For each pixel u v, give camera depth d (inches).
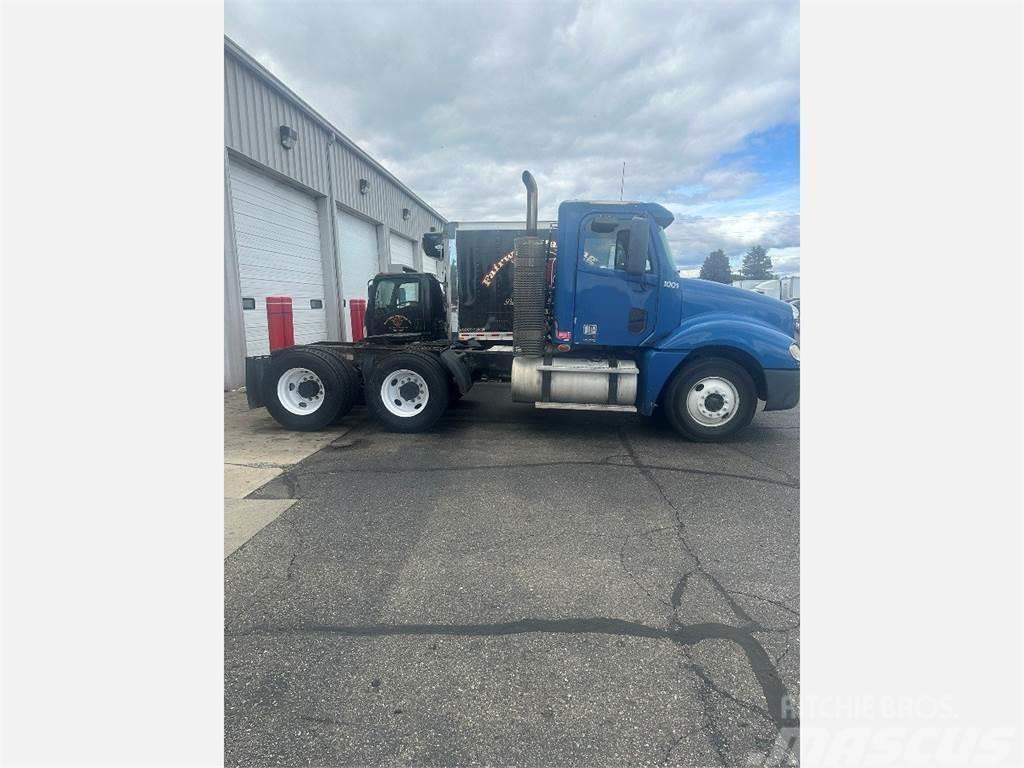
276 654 88.7
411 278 322.3
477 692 80.3
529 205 243.6
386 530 137.7
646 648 90.4
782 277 937.5
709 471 188.2
